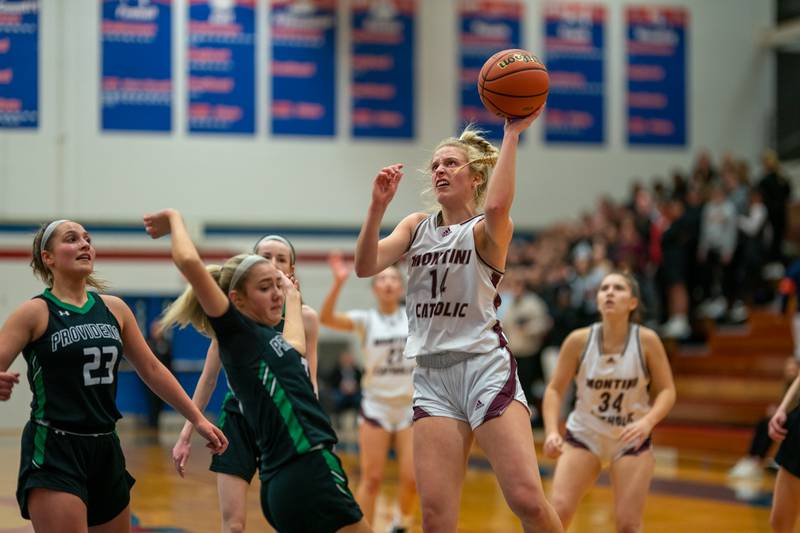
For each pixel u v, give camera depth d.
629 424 6.44
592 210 23.05
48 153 20.45
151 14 20.97
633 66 23.34
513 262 20.58
